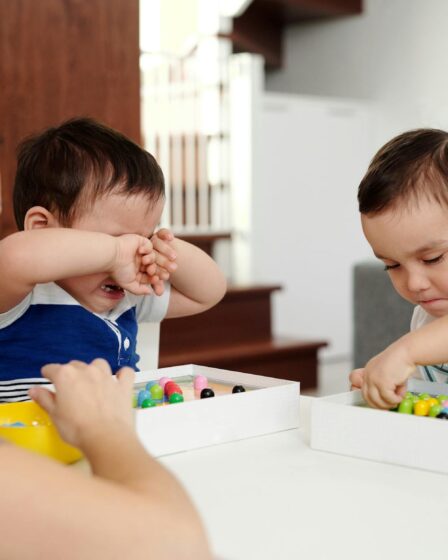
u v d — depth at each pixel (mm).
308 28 5684
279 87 5906
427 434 803
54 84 2713
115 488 502
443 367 1185
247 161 4691
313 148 5098
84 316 1178
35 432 800
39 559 479
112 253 1074
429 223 1028
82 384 619
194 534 490
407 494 728
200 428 879
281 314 5016
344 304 5297
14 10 2631
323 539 620
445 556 589
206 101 4789
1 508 484
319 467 811
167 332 3875
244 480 766
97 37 2793
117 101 2844
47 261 1028
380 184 1047
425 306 1099
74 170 1142
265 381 1017
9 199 2639
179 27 5406
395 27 5262
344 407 853
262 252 4879
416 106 5172
